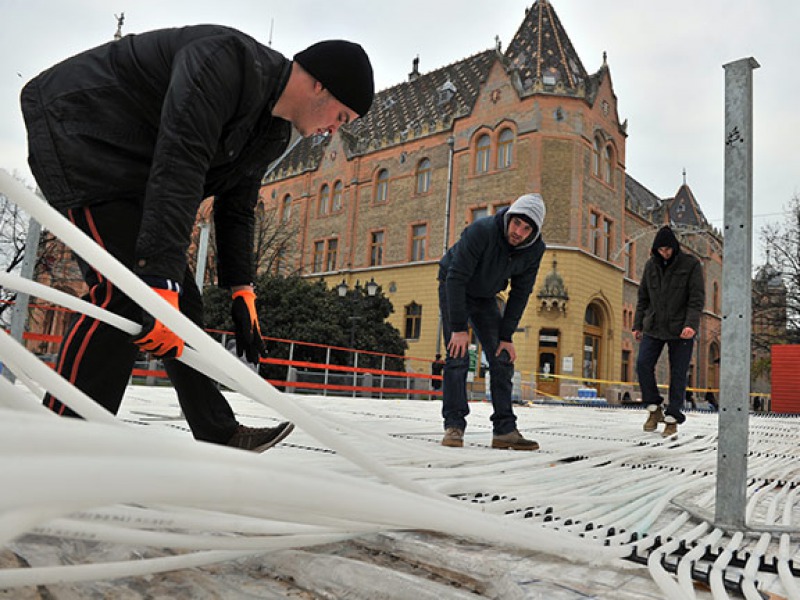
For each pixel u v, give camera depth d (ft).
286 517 2.66
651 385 15.03
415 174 75.05
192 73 3.90
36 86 4.36
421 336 70.23
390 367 62.18
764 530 4.58
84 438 1.14
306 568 2.89
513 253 9.44
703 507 5.50
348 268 79.36
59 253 53.21
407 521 1.93
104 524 2.36
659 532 4.42
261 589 2.81
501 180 66.18
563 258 62.75
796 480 7.51
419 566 3.24
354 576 2.79
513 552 3.64
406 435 10.89
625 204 76.79
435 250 71.20
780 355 43.57
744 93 4.86
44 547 2.96
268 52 4.60
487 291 9.80
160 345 3.19
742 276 4.75
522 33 73.15
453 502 2.94
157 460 1.16
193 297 5.09
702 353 103.04
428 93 84.07
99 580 2.52
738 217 4.80
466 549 3.59
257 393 2.30
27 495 0.94
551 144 64.03
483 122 68.59
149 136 4.29
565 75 67.41
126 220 4.23
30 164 4.29
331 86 4.55
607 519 4.72
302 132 4.96
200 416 5.12
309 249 86.12
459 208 69.21
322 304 58.80
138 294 2.15
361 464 2.56
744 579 3.19
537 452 9.10
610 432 14.47
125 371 4.19
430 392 36.68
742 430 4.68
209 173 4.86
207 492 1.22
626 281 74.79
